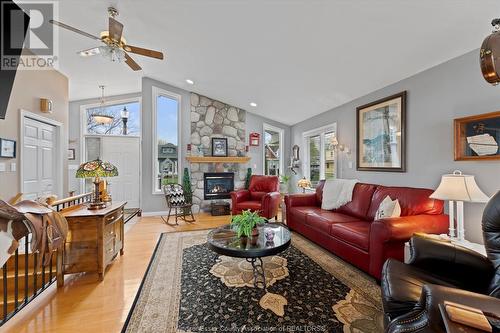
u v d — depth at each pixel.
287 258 2.91
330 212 3.60
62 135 4.21
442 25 2.16
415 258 1.59
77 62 4.03
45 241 1.72
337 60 3.08
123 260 2.90
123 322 1.75
